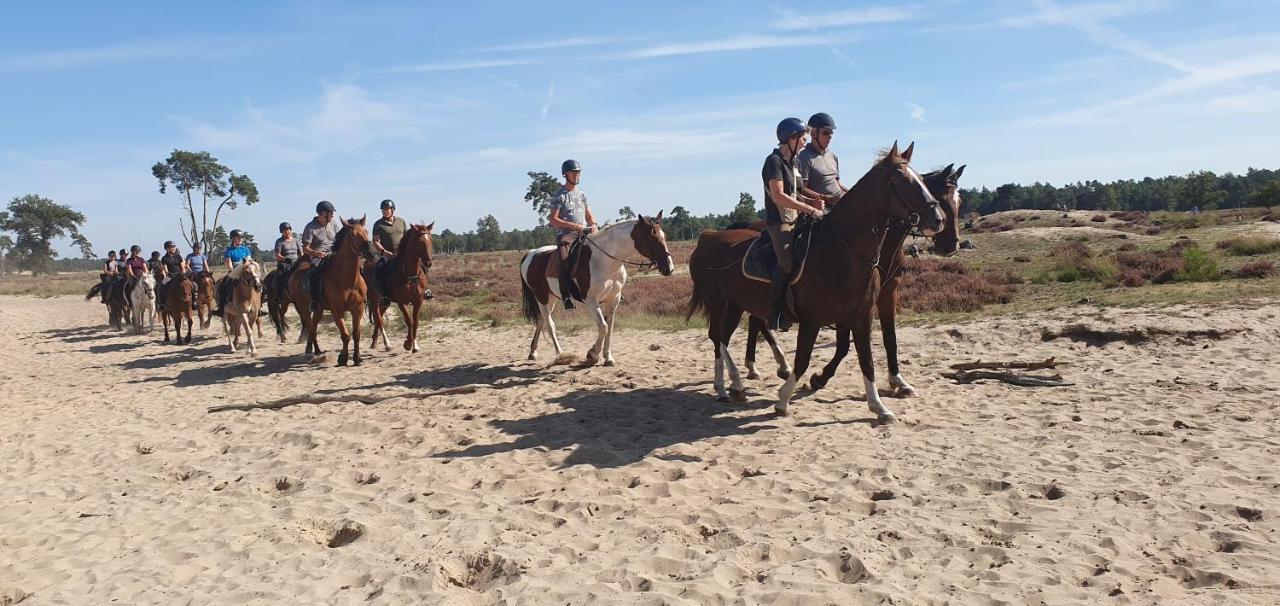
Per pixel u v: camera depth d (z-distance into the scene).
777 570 3.82
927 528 4.26
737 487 5.21
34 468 6.91
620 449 6.35
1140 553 3.79
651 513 4.81
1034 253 25.84
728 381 9.00
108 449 7.38
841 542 4.12
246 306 14.55
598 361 10.68
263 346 16.02
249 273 14.31
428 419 7.75
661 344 12.79
